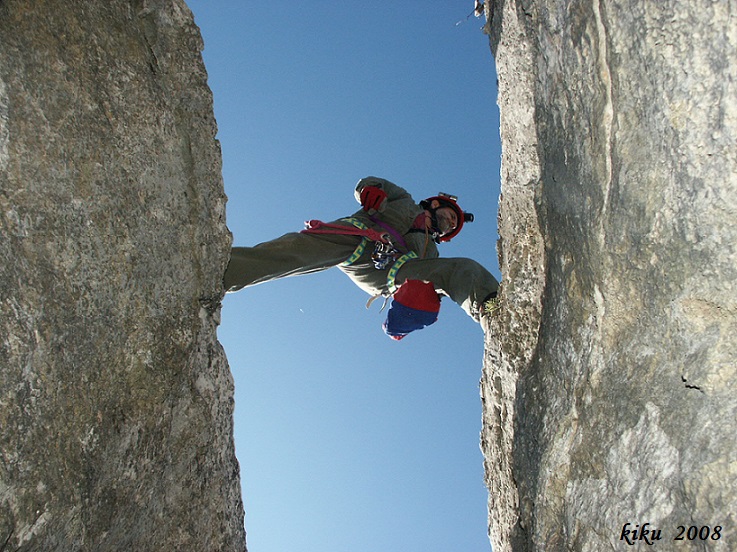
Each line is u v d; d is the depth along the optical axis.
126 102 3.03
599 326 2.48
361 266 3.97
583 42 2.48
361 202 4.08
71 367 2.63
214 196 3.30
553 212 2.84
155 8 3.28
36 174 2.64
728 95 1.94
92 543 2.68
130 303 2.88
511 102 3.12
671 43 2.07
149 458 2.90
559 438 2.62
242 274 3.61
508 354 3.09
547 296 2.90
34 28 2.76
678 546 2.09
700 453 2.06
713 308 2.07
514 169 3.14
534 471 2.75
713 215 2.03
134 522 2.86
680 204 2.12
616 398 2.38
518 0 3.03
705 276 2.08
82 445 2.64
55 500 2.53
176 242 3.10
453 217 4.25
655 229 2.21
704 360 2.09
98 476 2.70
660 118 2.14
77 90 2.85
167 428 2.97
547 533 2.63
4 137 2.58
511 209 3.15
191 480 3.07
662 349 2.23
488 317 3.45
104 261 2.80
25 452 2.45
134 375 2.86
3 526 2.38
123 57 3.07
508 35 3.14
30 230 2.58
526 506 2.82
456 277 3.65
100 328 2.75
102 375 2.75
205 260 3.21
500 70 3.24
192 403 3.08
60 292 2.63
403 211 4.12
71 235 2.71
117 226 2.88
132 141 3.01
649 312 2.28
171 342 3.01
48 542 2.53
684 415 2.13
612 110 2.34
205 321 3.19
